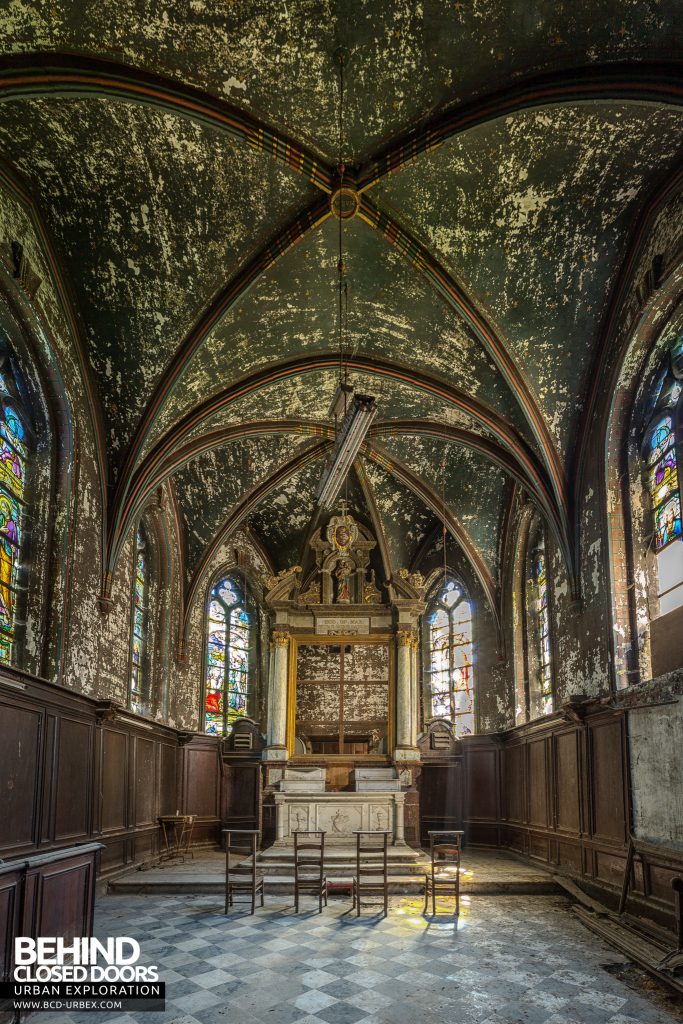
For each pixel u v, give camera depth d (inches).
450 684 670.5
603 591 402.9
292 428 553.6
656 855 325.4
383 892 371.2
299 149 333.1
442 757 641.6
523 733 547.8
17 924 223.5
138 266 385.7
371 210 363.6
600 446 407.8
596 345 411.5
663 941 298.5
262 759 596.1
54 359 376.2
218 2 270.1
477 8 273.9
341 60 296.5
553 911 374.0
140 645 550.9
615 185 342.0
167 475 491.5
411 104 316.2
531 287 393.1
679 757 311.7
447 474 592.7
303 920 345.4
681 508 351.9
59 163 334.6
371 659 684.7
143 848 505.4
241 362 458.9
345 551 552.4
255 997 237.9
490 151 331.9
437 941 307.7
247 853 568.7
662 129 309.4
